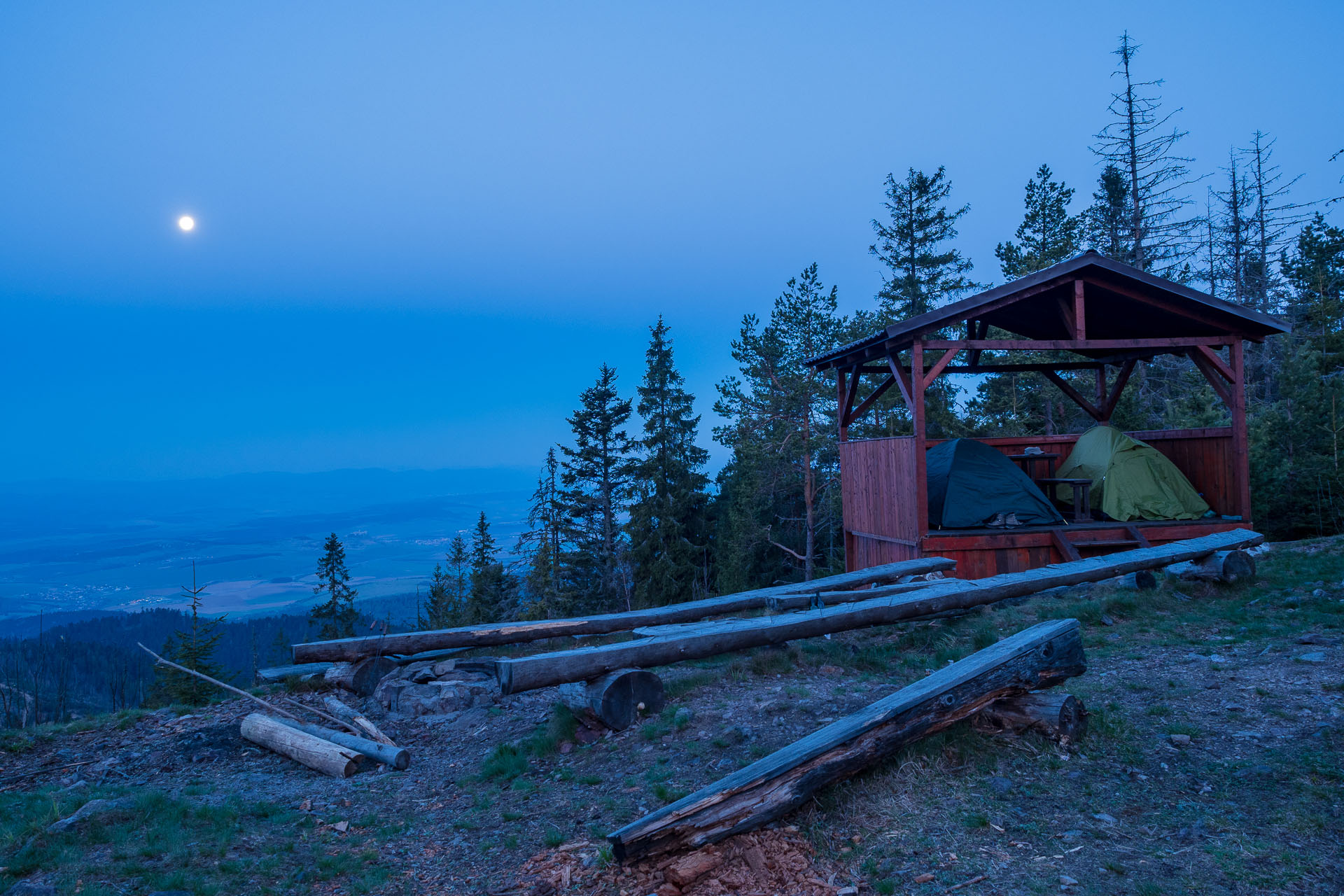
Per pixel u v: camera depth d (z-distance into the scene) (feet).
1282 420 54.70
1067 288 39.42
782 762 12.85
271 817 16.60
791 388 90.27
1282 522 49.73
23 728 24.11
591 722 19.71
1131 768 13.91
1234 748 14.39
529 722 21.65
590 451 138.62
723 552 114.21
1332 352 72.90
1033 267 89.45
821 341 91.04
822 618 23.62
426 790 18.02
